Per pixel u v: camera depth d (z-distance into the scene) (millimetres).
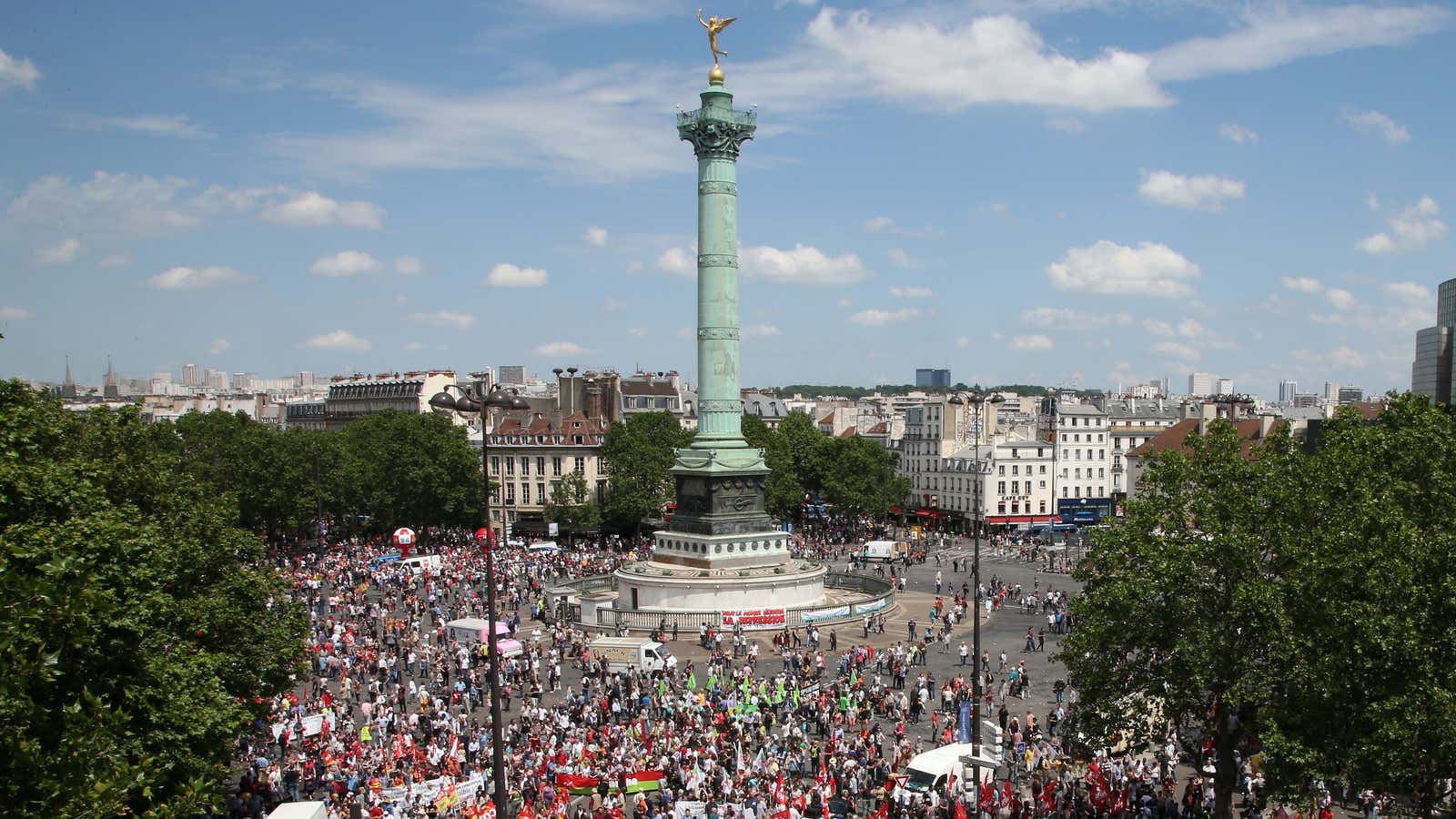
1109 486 191750
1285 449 52688
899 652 78688
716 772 50688
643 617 94938
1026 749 55469
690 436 164250
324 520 153125
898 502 180375
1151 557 47250
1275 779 42438
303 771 54281
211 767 44375
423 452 156250
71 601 29125
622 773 49469
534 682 71688
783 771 51344
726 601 98938
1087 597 49750
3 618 27625
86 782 29016
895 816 45969
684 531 107125
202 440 145500
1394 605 42344
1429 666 40688
